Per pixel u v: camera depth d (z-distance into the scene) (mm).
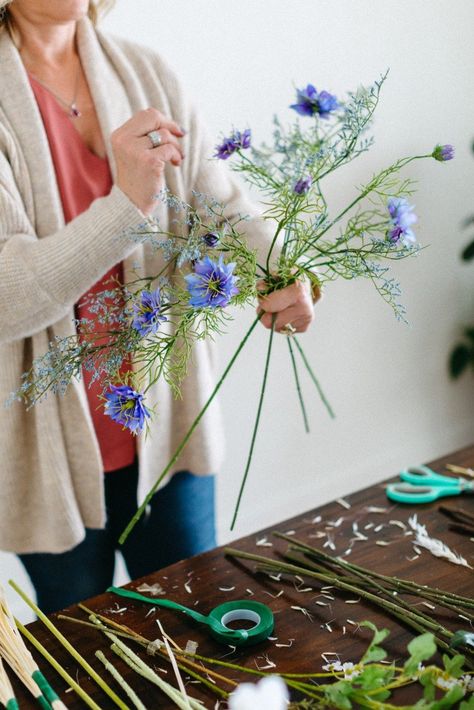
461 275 2992
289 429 2635
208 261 842
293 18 2264
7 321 1230
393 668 811
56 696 847
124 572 2395
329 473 2805
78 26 1417
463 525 1168
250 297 1083
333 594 1031
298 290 1040
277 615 994
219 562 1133
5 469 1418
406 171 2668
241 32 2188
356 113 920
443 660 827
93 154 1432
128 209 1161
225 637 927
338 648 919
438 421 3117
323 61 2367
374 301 2732
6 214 1264
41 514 1468
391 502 1256
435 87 2662
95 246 1172
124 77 1444
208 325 978
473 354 3021
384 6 2439
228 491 2549
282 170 947
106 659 930
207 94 2182
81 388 1383
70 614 1033
